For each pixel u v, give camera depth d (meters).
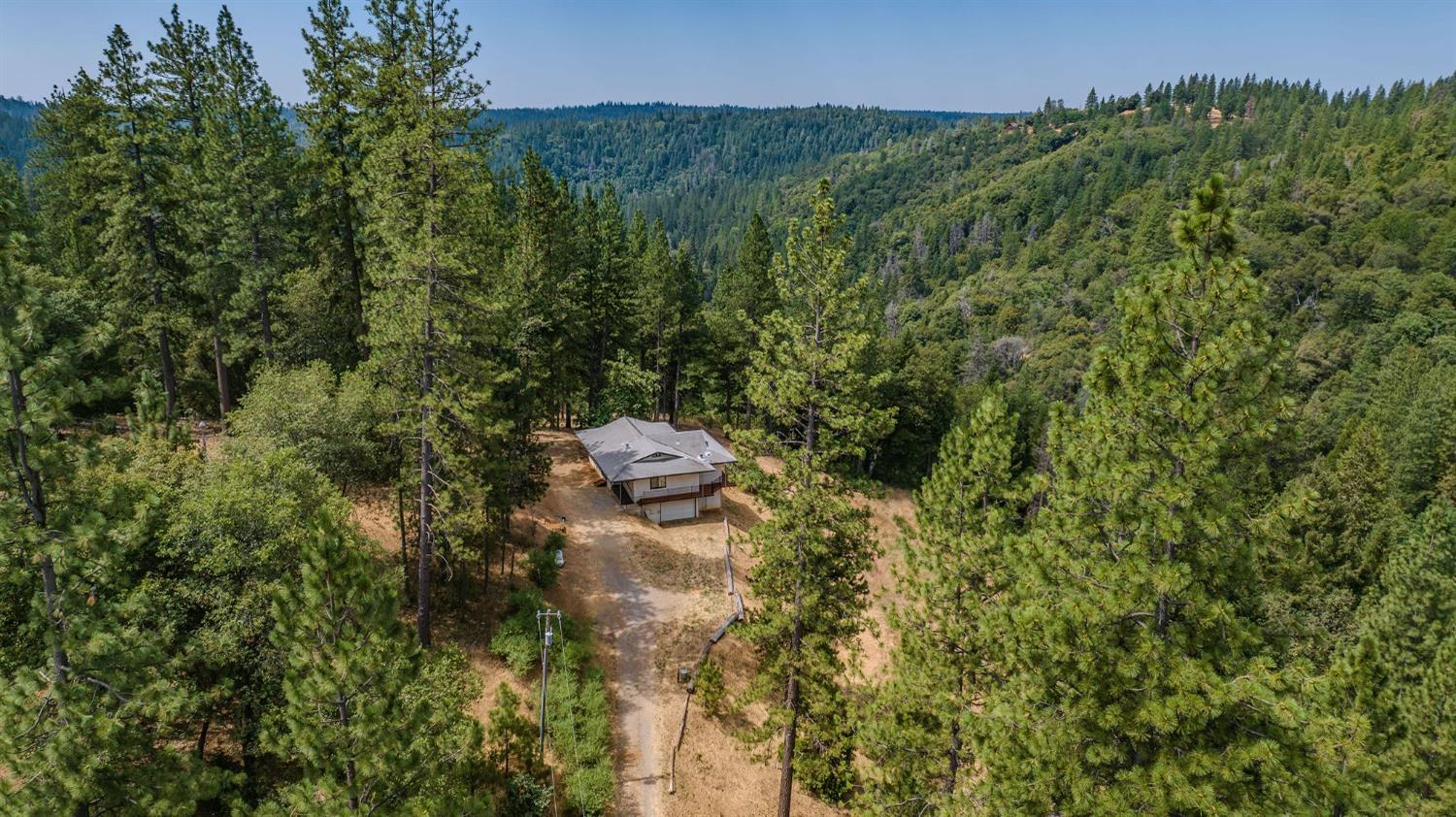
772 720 22.94
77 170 35.59
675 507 45.12
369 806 13.84
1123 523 12.17
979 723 14.51
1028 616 12.92
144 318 34.59
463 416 24.98
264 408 25.89
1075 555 13.50
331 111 35.88
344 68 35.06
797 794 26.94
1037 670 13.16
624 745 26.41
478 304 25.23
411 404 25.55
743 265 63.25
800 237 21.84
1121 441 12.63
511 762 22.94
